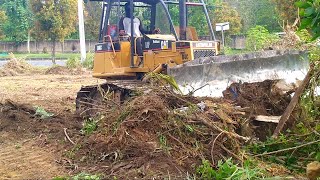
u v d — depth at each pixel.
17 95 17.31
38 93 18.02
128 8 11.62
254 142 7.50
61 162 7.61
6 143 9.08
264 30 21.14
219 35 25.12
